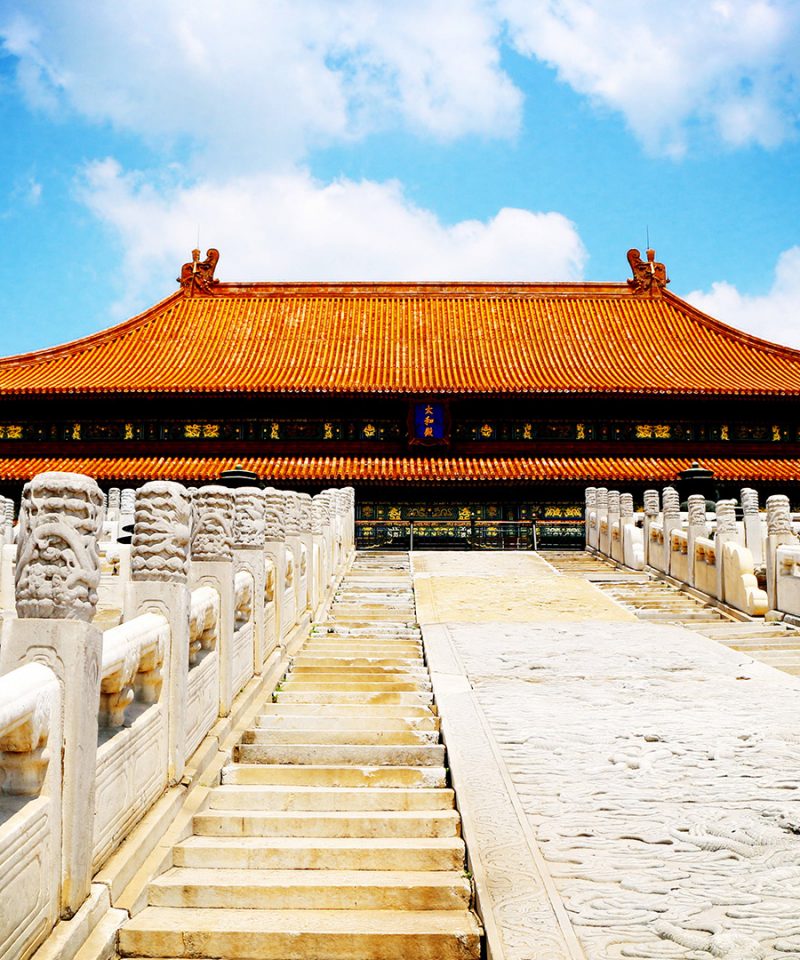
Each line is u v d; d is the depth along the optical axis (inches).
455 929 241.1
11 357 2000.5
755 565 852.6
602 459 1882.4
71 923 213.9
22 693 194.5
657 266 2305.6
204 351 2066.9
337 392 1831.9
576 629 655.1
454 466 1804.9
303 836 302.5
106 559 823.1
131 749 265.3
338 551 972.6
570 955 215.9
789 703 443.8
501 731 393.1
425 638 611.5
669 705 439.2
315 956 236.7
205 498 382.9
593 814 301.3
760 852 272.5
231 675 386.0
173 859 280.4
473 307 2267.5
